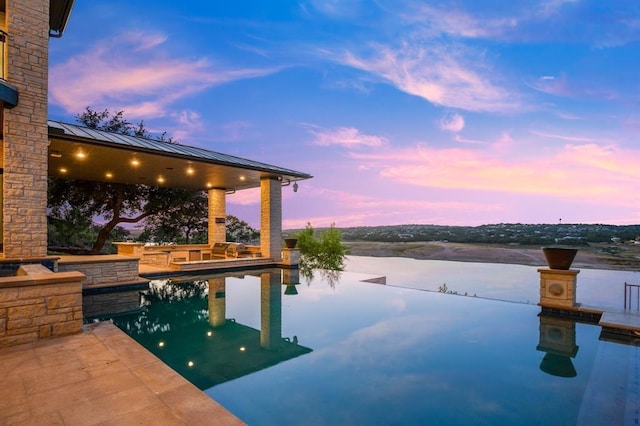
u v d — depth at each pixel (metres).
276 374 3.70
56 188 14.38
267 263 12.88
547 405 3.04
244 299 7.62
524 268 14.64
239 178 13.36
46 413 2.36
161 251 13.91
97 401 2.55
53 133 7.06
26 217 6.27
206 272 11.31
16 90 6.07
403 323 5.71
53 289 4.03
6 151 6.09
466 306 6.90
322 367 3.88
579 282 9.31
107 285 8.20
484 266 15.52
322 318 6.01
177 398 2.61
